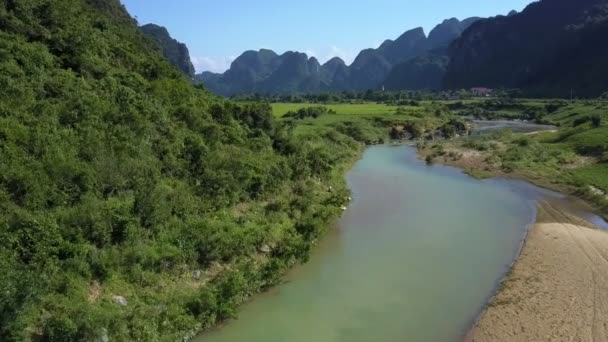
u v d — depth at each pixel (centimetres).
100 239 2030
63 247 1875
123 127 2861
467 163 5947
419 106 12800
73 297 1745
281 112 9769
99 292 1858
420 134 8912
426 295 2391
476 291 2436
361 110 10850
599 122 7256
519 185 4844
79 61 3397
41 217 1902
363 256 2875
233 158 3161
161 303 1941
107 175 2375
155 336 1769
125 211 2178
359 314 2195
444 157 6394
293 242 2698
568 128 8250
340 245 3053
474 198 4309
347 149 6644
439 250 2995
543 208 3978
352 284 2494
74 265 1845
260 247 2584
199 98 4269
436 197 4331
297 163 3862
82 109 2792
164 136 3062
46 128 2477
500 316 2164
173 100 3828
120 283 1939
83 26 3922
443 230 3381
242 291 2219
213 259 2330
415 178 5200
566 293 2353
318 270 2656
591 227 3419
